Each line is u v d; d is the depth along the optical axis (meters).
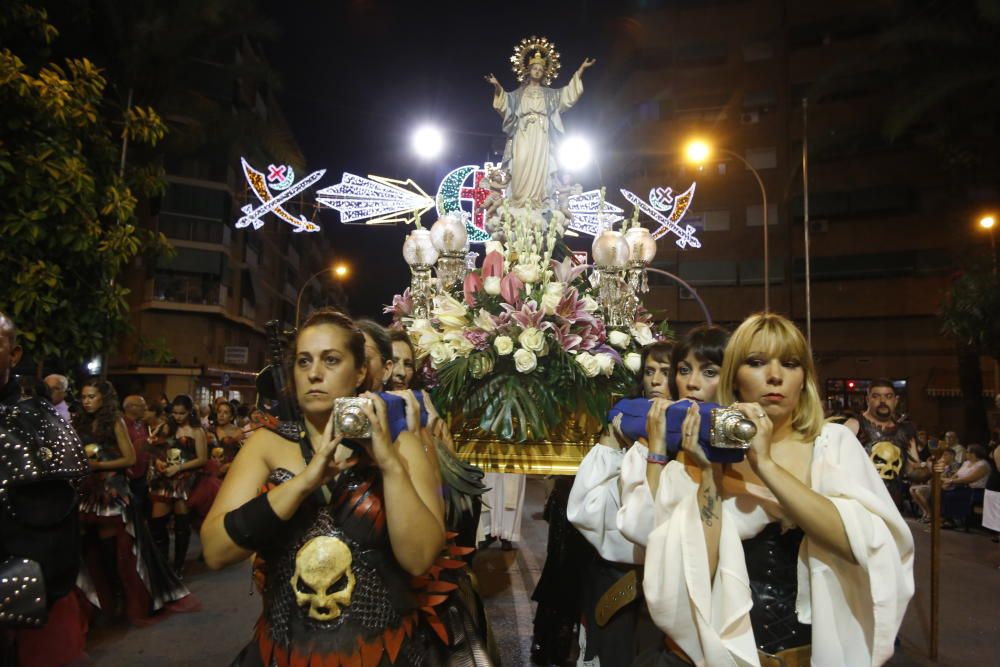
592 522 3.13
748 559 2.30
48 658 4.05
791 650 2.19
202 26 15.13
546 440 4.37
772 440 2.39
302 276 55.91
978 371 19.91
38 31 7.04
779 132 32.66
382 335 2.88
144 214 32.22
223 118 18.23
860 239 31.08
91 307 6.95
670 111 34.03
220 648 5.04
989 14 16.30
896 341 30.47
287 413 2.37
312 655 2.00
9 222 6.18
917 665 4.89
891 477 4.20
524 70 7.54
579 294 5.07
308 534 2.07
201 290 33.09
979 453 11.72
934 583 5.09
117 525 5.75
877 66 21.56
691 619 2.23
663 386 3.56
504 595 6.48
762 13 33.06
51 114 6.48
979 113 20.53
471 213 9.12
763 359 2.35
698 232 33.44
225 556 1.97
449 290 5.23
